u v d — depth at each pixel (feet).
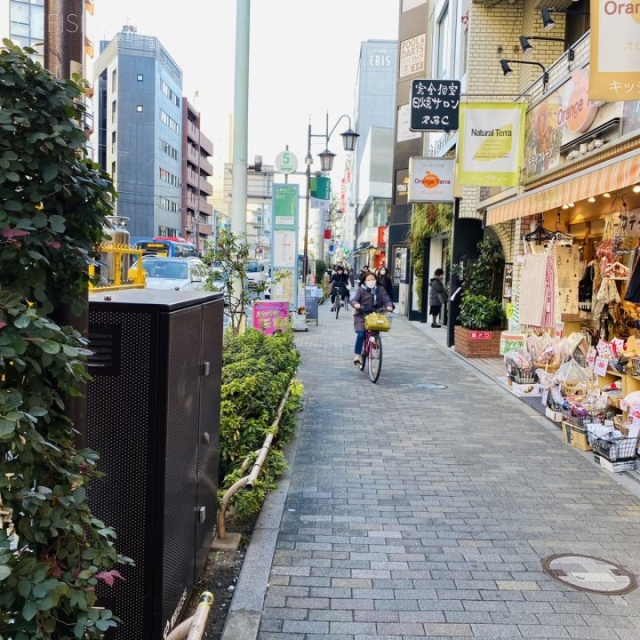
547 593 12.60
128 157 234.58
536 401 30.22
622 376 22.88
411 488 18.47
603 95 17.74
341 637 11.03
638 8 17.46
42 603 5.40
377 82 227.20
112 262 32.68
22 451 5.72
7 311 5.60
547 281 30.07
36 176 6.67
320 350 48.73
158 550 9.59
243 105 32.17
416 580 13.05
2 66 6.47
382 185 165.37
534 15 41.78
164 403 9.55
